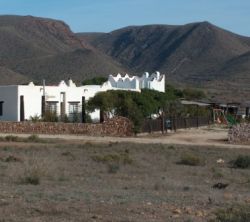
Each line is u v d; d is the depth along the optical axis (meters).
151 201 17.95
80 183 24.25
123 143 57.38
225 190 23.48
